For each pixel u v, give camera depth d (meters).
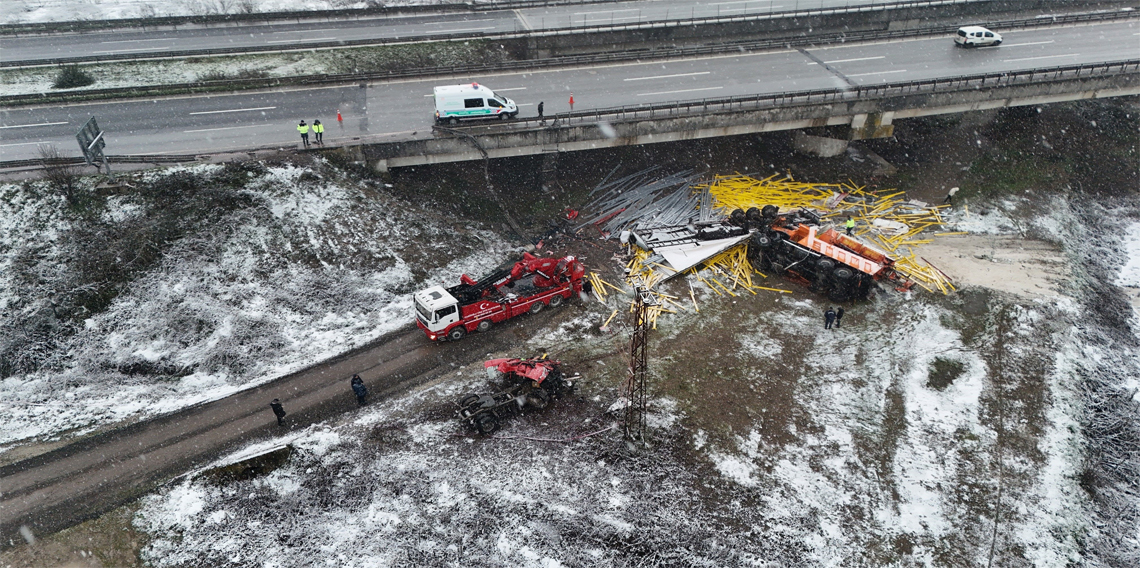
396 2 62.41
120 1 62.06
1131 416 30.47
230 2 61.50
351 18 56.34
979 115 51.62
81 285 31.61
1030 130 50.78
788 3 61.44
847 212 43.31
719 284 37.03
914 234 41.44
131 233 33.38
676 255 38.25
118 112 41.53
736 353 32.38
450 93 38.84
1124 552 25.16
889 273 36.44
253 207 35.75
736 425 28.66
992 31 51.88
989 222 42.75
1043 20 54.44
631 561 23.69
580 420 28.42
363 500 25.25
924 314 34.97
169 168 35.91
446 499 25.25
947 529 25.50
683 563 23.73
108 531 23.50
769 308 35.47
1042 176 47.56
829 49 51.50
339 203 37.34
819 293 36.62
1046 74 44.16
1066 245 41.09
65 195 33.84
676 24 53.03
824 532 25.11
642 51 51.94
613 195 44.22
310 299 33.94
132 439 26.92
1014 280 37.66
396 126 40.34
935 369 31.86
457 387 29.73
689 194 44.50
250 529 24.20
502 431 27.86
